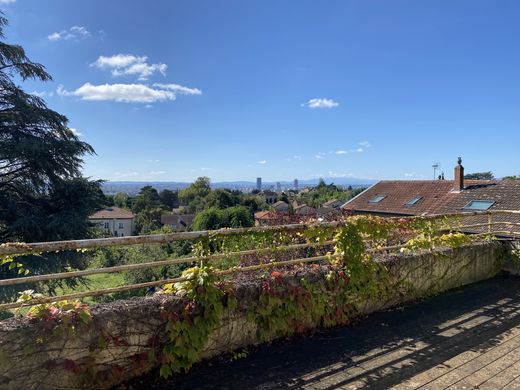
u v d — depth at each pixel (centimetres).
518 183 2375
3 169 1770
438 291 639
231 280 431
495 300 604
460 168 2636
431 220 629
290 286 446
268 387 338
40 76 1827
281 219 977
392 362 389
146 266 357
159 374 349
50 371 298
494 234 800
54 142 1745
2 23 1717
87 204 1839
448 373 366
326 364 383
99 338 320
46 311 302
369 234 535
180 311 365
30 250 296
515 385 344
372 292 529
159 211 8306
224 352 400
